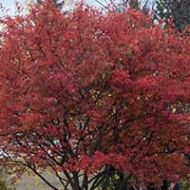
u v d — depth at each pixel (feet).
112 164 50.16
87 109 49.75
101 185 73.67
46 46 49.37
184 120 51.55
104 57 48.08
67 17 50.39
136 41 49.26
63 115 49.47
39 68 48.65
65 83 47.85
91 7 55.62
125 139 53.21
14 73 50.29
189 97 51.21
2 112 49.73
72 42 48.65
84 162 49.01
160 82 50.14
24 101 48.85
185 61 52.37
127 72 48.24
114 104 50.72
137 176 56.29
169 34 55.11
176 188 87.92
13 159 57.72
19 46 50.80
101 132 52.85
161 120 51.62
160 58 51.06
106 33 49.55
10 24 51.67
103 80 48.60
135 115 51.67
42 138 52.29
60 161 55.31
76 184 55.93
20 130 50.83
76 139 52.85
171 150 54.75
